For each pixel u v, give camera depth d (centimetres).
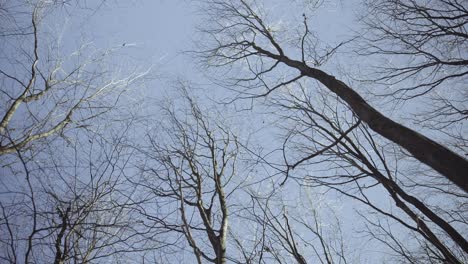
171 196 550
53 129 576
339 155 546
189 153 632
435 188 557
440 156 346
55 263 390
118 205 454
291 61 645
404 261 543
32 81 612
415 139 379
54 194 431
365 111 464
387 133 418
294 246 468
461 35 614
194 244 413
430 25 656
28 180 353
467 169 320
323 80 568
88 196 461
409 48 670
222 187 592
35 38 625
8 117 547
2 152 487
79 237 423
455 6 625
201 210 546
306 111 574
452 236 414
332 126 560
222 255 472
